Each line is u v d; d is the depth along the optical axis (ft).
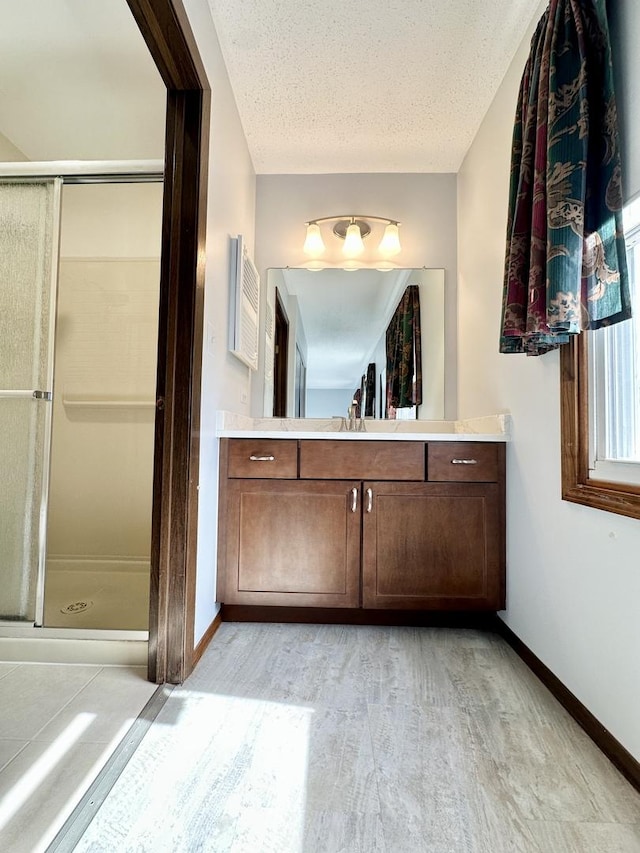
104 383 8.66
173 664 4.79
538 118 4.33
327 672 5.10
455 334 8.86
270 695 4.59
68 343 8.70
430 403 8.86
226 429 6.49
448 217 8.98
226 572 6.39
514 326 4.74
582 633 4.25
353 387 9.06
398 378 9.00
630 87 3.67
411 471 6.38
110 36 5.70
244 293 7.17
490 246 6.95
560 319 3.79
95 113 7.04
